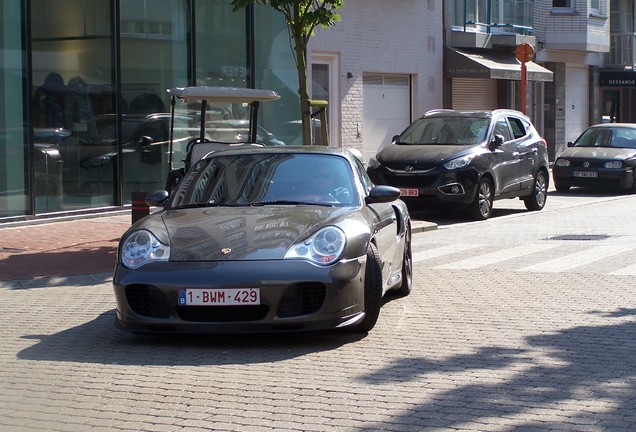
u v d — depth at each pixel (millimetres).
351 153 10383
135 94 20047
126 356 8211
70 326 9625
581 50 37469
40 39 18141
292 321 8102
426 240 16422
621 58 42062
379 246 9258
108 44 19406
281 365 7781
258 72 23016
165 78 20703
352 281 8352
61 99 18547
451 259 13914
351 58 26297
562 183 26984
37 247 15016
